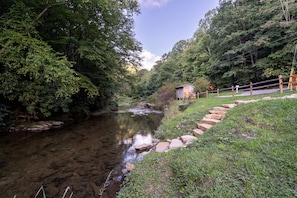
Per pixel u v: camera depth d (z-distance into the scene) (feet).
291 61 45.11
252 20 55.83
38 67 19.49
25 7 22.86
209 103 30.04
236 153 9.05
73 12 31.07
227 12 60.59
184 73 96.94
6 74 22.91
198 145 11.57
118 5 26.78
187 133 18.08
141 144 19.42
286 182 6.54
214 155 9.34
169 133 19.47
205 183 7.34
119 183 11.46
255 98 22.95
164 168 9.94
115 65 41.78
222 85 67.87
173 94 71.56
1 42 19.10
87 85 34.53
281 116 11.81
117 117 49.49
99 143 21.77
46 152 18.15
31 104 28.53
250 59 59.41
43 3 25.93
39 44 21.47
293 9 44.80
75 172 13.32
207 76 74.02
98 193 10.30
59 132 28.17
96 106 58.44
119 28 43.14
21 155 17.24
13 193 10.45
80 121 40.93
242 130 11.69
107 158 16.35
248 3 63.67
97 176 12.59
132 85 53.42
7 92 23.98
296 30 43.68
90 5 29.94
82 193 10.37
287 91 26.43
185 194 7.39
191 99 49.39
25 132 27.78
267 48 53.62
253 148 9.11
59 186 11.24
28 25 21.59
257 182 6.77
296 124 10.36
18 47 19.24
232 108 18.30
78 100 46.11
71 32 35.27
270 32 49.57
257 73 54.03
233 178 7.24
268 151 8.56
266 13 50.62
